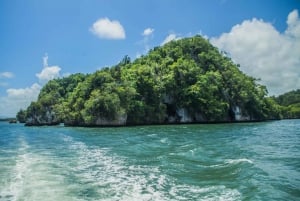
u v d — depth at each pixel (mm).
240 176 15898
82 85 109000
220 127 75062
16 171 18391
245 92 126750
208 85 116000
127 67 136375
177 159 22562
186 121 113250
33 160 23469
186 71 118250
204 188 13898
